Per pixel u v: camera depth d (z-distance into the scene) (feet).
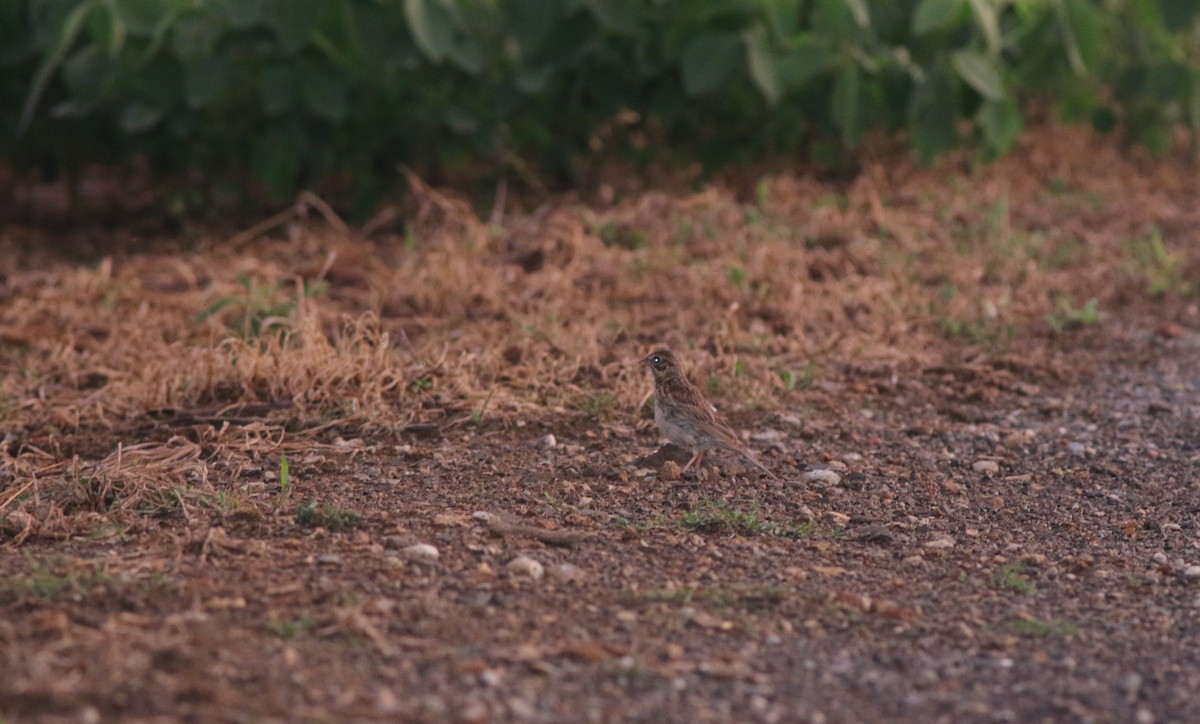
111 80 53.67
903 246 54.80
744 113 62.08
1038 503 34.53
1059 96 68.80
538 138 60.29
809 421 39.63
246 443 35.19
